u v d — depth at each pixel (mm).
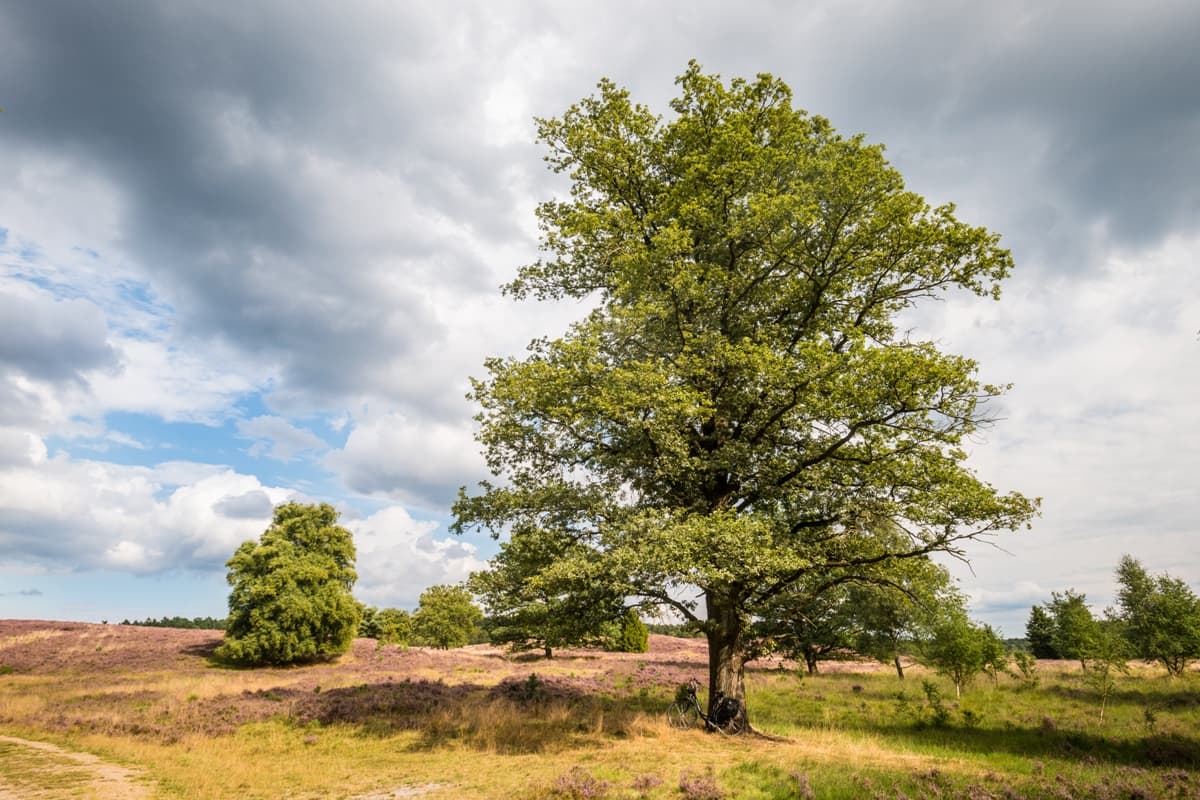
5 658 39656
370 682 29250
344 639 41781
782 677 34781
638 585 15453
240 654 38438
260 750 15320
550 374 15555
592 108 19172
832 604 32812
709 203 17125
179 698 24250
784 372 15102
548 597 16812
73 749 14961
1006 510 13891
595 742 15312
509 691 23844
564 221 18672
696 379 16594
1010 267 14688
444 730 17203
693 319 16891
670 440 15133
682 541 13586
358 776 12477
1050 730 17734
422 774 12523
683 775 10719
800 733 17062
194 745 15609
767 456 16969
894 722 19922
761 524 14758
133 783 11484
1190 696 23359
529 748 14812
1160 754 13758
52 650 41969
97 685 31172
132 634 48031
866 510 16312
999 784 9820
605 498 16656
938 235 14805
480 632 75375
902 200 14898
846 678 35000
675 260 16234
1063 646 26938
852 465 16219
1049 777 10820
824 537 17094
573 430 16500
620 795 9891
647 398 14438
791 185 16250
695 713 18219
